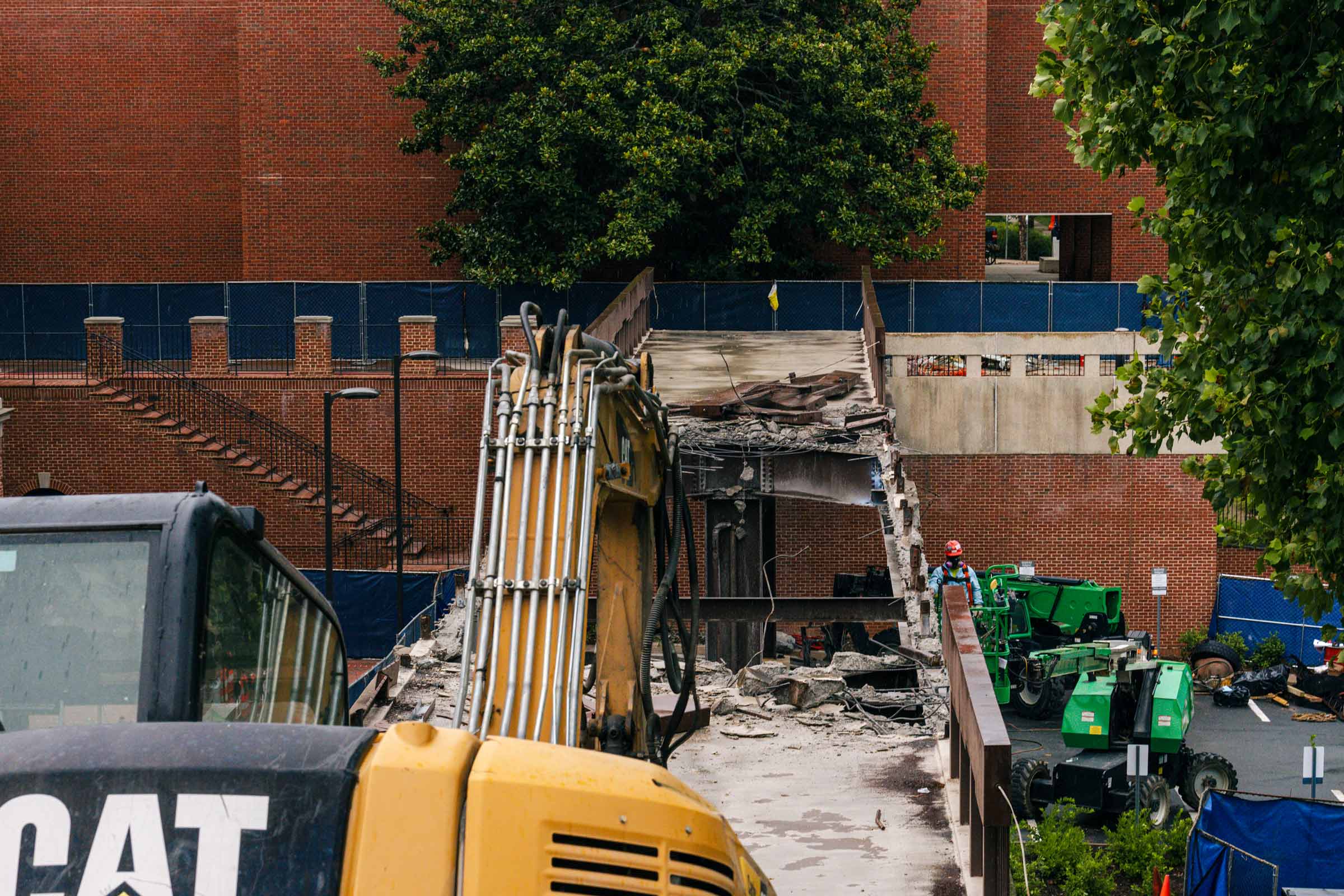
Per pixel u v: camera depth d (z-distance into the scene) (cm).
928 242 6669
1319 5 2170
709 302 5953
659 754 1831
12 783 649
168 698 779
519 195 5962
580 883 691
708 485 4000
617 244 5509
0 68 7219
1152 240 7219
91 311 6625
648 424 1723
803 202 5884
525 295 6322
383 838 661
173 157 7256
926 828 2244
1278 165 2300
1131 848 3553
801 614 3303
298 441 6056
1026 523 6019
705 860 743
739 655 3988
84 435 6000
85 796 648
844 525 6103
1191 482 6022
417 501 6044
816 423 4084
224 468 5959
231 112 7238
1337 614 5819
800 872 2038
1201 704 5541
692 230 6094
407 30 6072
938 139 6188
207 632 813
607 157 5684
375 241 6756
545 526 1366
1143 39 2231
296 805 657
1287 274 2158
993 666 5078
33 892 630
